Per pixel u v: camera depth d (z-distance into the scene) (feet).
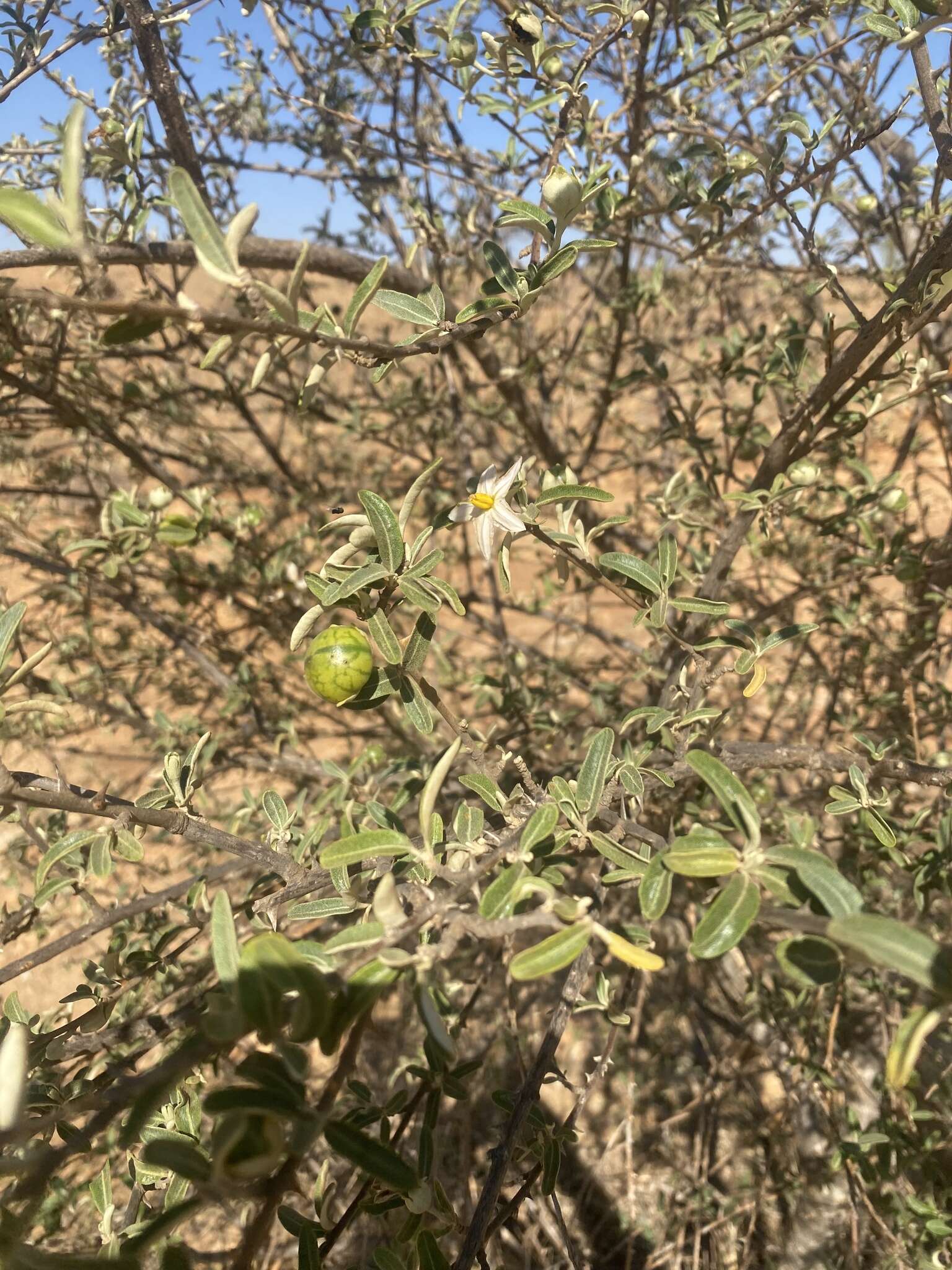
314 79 11.71
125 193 6.42
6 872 14.35
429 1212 4.31
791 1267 11.84
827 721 11.11
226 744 12.77
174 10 7.56
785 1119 11.41
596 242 4.71
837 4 7.68
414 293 11.09
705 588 7.33
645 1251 12.98
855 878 9.19
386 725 13.60
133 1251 2.48
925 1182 8.71
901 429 19.39
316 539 12.60
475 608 18.58
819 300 11.27
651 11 8.06
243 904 5.67
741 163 7.50
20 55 7.30
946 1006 2.39
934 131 6.29
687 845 3.00
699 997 14.85
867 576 9.55
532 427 13.50
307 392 4.25
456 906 3.57
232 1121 2.54
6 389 12.32
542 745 10.93
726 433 10.55
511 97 8.67
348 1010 2.81
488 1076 12.97
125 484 14.44
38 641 13.53
